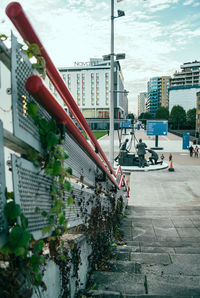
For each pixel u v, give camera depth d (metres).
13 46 1.29
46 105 1.53
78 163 2.82
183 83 157.25
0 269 1.25
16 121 1.27
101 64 131.62
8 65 1.36
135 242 5.43
